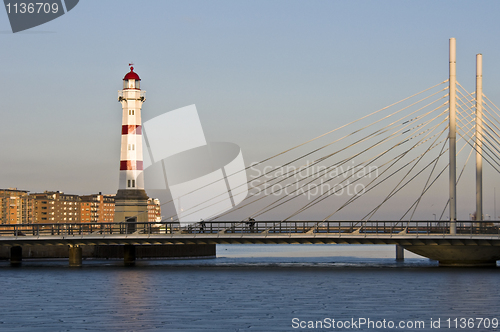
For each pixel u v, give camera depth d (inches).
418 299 1784.0
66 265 3112.7
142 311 1596.9
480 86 2765.7
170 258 3895.2
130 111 3875.5
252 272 2655.0
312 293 1929.1
